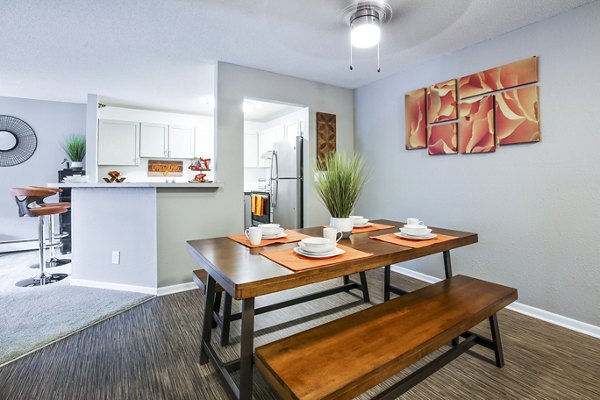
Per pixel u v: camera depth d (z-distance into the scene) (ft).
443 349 6.23
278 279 3.67
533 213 7.66
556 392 4.90
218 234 10.10
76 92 13.29
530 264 7.74
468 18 7.30
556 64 7.15
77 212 9.96
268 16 7.22
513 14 7.12
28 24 7.55
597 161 6.62
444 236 6.15
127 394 4.89
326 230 5.13
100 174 15.40
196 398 4.81
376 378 3.36
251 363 4.09
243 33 8.06
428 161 10.22
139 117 16.07
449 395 4.86
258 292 3.53
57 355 5.96
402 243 5.48
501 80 8.10
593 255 6.72
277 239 5.79
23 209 9.98
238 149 10.36
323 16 7.23
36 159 14.75
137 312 7.95
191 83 12.05
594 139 6.64
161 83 12.07
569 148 7.00
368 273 11.28
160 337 6.66
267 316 7.64
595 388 4.98
